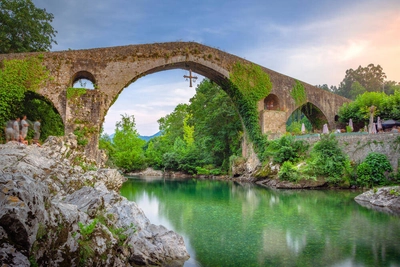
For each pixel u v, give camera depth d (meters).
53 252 6.27
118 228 9.97
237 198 24.47
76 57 30.67
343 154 29.19
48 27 37.12
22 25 34.59
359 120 41.88
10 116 29.14
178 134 69.25
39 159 12.96
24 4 34.97
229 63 37.53
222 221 16.33
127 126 60.03
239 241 12.70
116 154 56.38
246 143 41.03
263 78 39.25
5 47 33.44
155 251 10.03
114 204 11.99
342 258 10.66
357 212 18.19
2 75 28.69
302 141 32.22
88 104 29.02
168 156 55.28
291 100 41.16
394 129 30.50
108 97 31.34
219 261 10.38
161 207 20.59
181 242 11.16
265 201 22.72
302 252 11.32
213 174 47.56
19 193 5.75
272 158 33.78
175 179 44.97
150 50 33.34
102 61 31.47
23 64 29.23
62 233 6.66
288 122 63.66
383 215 17.34
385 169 26.41
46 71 29.67
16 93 28.83
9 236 5.39
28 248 5.53
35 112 33.66
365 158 27.83
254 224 15.63
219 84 40.25
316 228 14.71
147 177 49.44
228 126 47.62
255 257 10.80
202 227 15.07
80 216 7.91
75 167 16.48
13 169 10.55
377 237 13.08
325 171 28.23
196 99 57.88
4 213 5.31
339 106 45.88
